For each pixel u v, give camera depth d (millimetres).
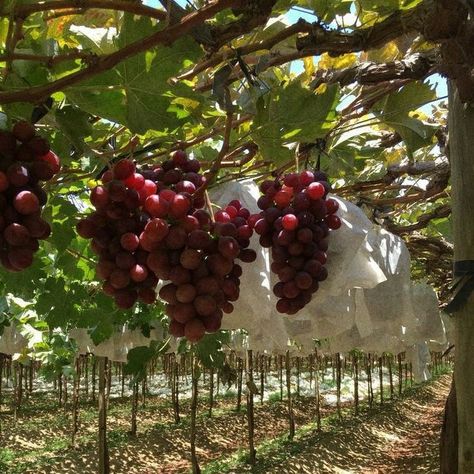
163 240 1567
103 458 8961
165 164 1940
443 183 4062
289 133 2021
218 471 11141
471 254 2104
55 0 1526
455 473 2656
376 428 16531
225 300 1682
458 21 1801
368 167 5168
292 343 13641
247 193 2693
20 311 7430
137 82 1656
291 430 14070
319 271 2002
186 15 1550
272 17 2652
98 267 1669
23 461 11734
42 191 1413
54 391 24859
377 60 3279
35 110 1758
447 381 31000
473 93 2010
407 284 3330
